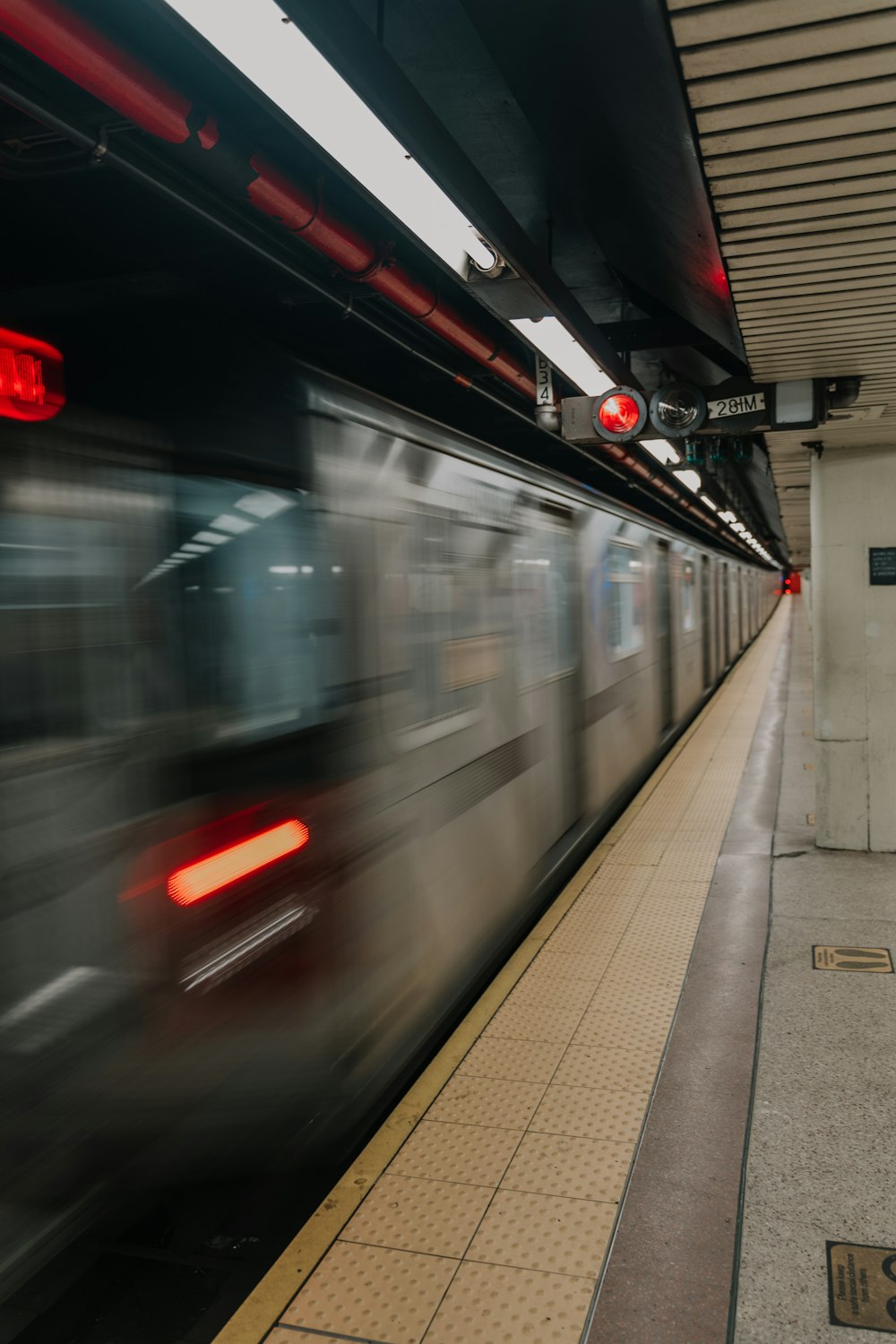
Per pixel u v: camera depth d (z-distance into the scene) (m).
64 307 2.41
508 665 4.88
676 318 5.52
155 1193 2.58
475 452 4.45
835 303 3.27
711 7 1.78
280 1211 3.16
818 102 2.07
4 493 2.24
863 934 4.75
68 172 2.83
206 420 2.71
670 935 4.82
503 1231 2.63
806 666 19.84
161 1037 2.54
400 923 3.59
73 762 2.35
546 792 5.54
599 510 7.10
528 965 4.51
